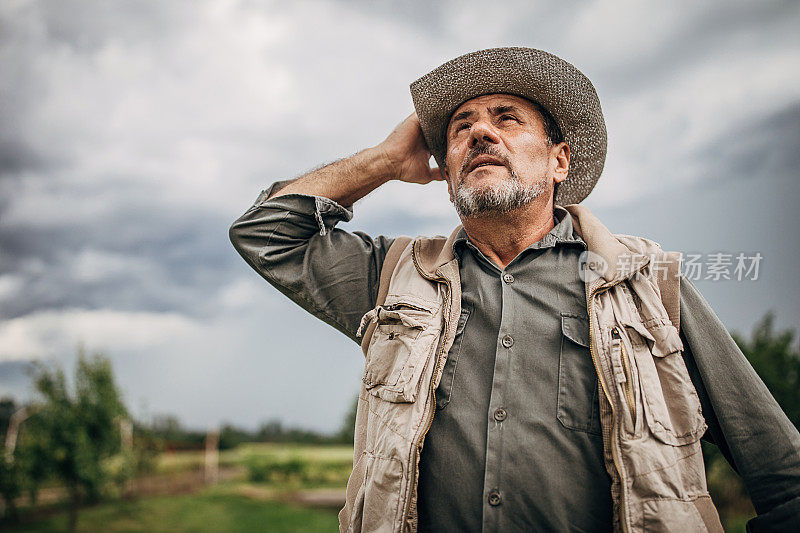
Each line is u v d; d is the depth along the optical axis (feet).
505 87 5.98
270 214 6.33
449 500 4.71
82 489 35.88
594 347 4.75
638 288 4.98
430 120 6.56
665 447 4.36
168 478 58.13
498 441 4.68
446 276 5.48
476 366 5.04
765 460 4.64
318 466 71.15
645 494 4.24
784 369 20.57
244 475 70.49
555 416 4.69
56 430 34.96
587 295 5.01
